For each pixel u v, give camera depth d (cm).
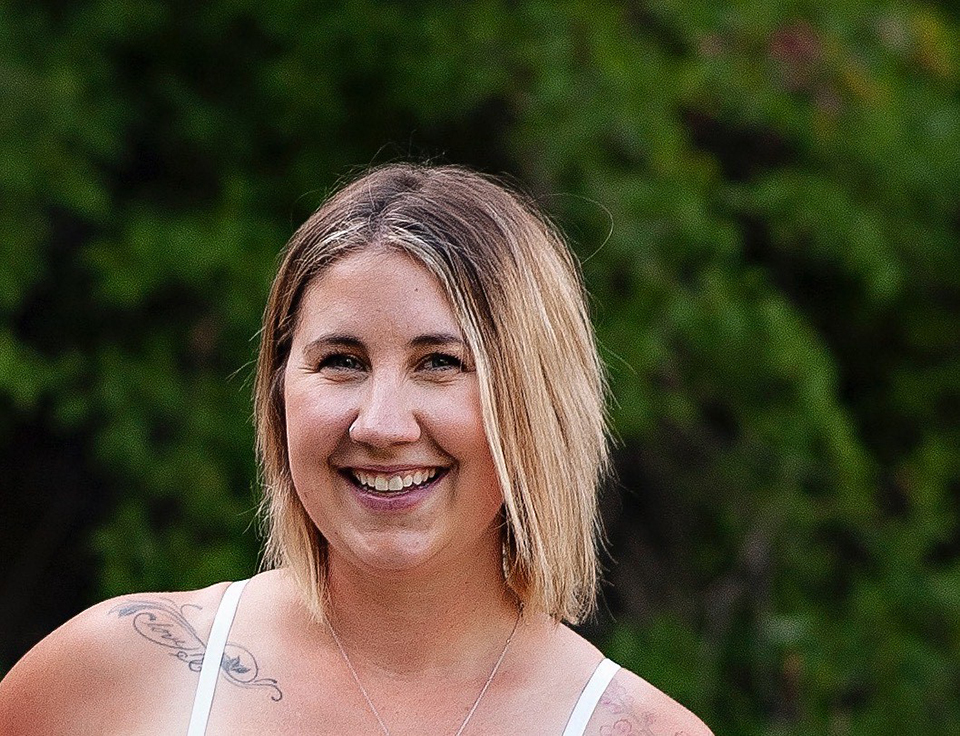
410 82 1016
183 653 376
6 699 384
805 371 1024
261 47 1057
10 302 937
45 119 964
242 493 994
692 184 1005
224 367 1007
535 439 360
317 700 370
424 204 359
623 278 1003
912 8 1158
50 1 1011
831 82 1075
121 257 970
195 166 1048
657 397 1007
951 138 1121
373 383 347
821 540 1068
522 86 1009
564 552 370
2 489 1046
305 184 1038
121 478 996
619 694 372
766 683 1022
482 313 352
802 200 1051
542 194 980
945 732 1025
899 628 1064
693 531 1050
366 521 351
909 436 1191
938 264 1141
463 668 375
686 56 1057
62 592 1055
